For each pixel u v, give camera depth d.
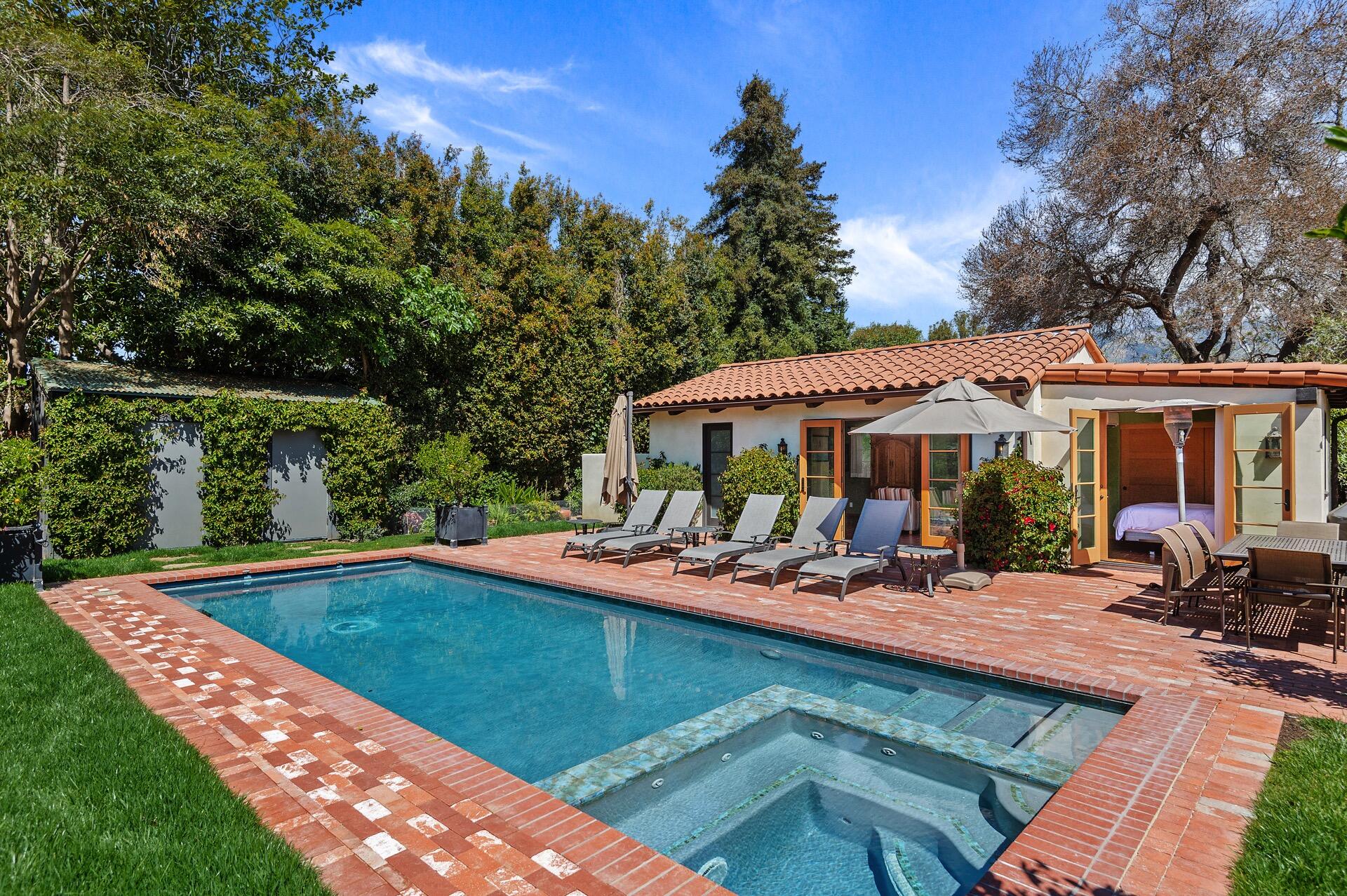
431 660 6.65
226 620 8.25
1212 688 4.85
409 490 15.78
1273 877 2.65
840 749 4.52
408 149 21.56
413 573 11.43
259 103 16.23
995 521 9.84
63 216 11.92
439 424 17.80
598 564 10.79
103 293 14.62
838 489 12.54
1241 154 18.00
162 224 12.40
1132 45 19.53
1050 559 9.65
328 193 16.72
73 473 11.17
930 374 11.16
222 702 4.82
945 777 4.11
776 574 8.65
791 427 13.22
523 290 18.27
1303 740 3.91
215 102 13.52
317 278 14.16
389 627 7.89
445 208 19.00
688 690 5.67
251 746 4.07
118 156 11.59
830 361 14.77
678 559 9.55
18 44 11.48
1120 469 14.17
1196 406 8.12
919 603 7.78
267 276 13.74
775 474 12.34
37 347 16.09
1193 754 3.82
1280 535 7.50
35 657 5.54
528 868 2.83
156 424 12.08
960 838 3.45
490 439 17.81
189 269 14.05
